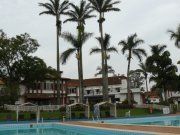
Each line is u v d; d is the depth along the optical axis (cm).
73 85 9069
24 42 5922
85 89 10012
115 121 4338
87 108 5028
